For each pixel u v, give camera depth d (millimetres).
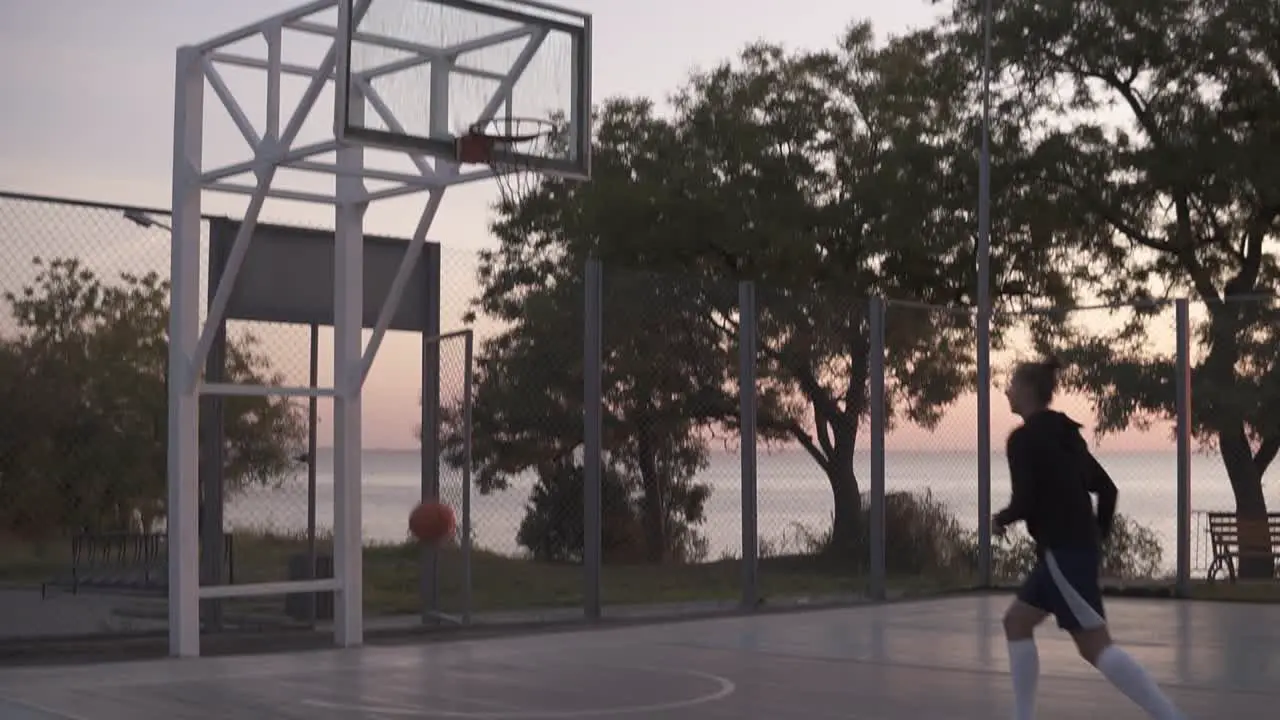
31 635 11773
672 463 22375
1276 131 27359
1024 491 6852
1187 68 27453
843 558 21172
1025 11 27141
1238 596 16359
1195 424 24078
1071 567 6840
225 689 9188
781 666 10453
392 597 17016
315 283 12602
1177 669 10328
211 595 11039
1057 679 9773
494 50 10945
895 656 11023
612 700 8820
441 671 10109
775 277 30812
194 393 10953
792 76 32062
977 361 18156
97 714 8172
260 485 15617
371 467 118250
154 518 14133
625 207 30500
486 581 19125
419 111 10469
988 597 16719
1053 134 28062
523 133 11023
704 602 16172
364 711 8336
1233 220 28922
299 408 15500
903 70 30953
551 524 22484
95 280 12203
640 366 20719
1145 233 29203
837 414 22062
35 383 12383
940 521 20656
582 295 21109
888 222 28969
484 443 22484
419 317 13336
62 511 12984
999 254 28875
